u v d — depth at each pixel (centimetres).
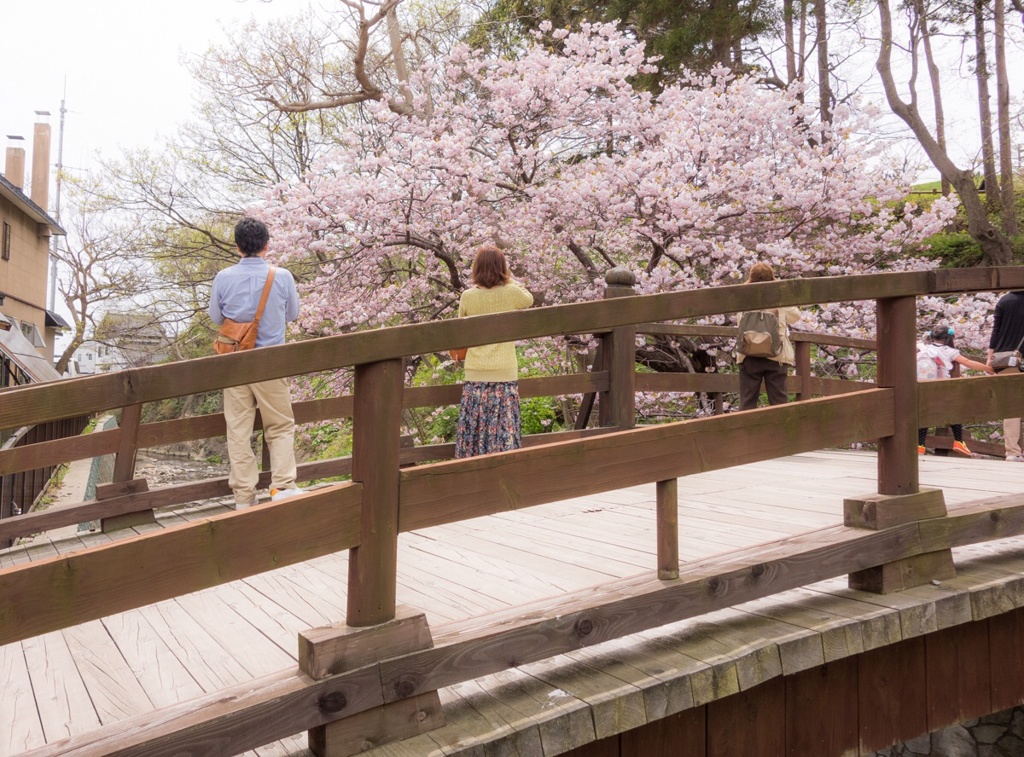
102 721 206
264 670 234
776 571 252
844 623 248
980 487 445
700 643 238
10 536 451
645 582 239
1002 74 1501
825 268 952
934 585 284
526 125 969
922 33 1424
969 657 296
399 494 201
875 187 922
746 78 983
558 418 1099
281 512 185
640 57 1005
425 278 1046
